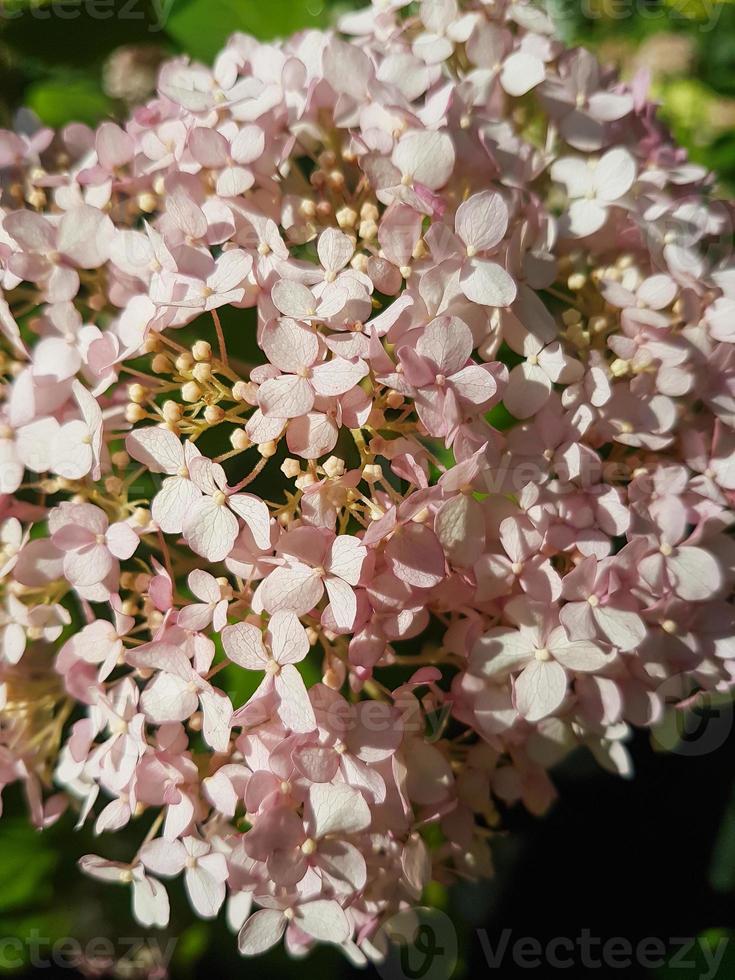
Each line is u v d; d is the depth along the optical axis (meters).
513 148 0.21
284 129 0.21
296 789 0.17
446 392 0.17
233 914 0.20
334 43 0.21
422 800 0.19
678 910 0.21
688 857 0.21
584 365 0.20
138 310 0.19
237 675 0.20
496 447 0.18
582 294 0.21
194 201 0.20
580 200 0.21
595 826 0.21
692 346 0.20
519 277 0.19
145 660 0.18
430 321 0.18
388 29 0.24
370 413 0.18
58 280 0.20
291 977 0.22
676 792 0.21
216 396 0.19
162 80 0.23
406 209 0.19
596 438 0.20
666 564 0.19
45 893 0.22
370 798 0.17
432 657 0.19
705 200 0.22
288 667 0.17
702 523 0.19
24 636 0.19
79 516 0.18
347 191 0.22
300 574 0.17
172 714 0.18
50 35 0.28
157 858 0.18
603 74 0.25
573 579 0.18
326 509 0.17
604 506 0.18
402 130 0.20
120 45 0.28
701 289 0.20
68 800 0.22
